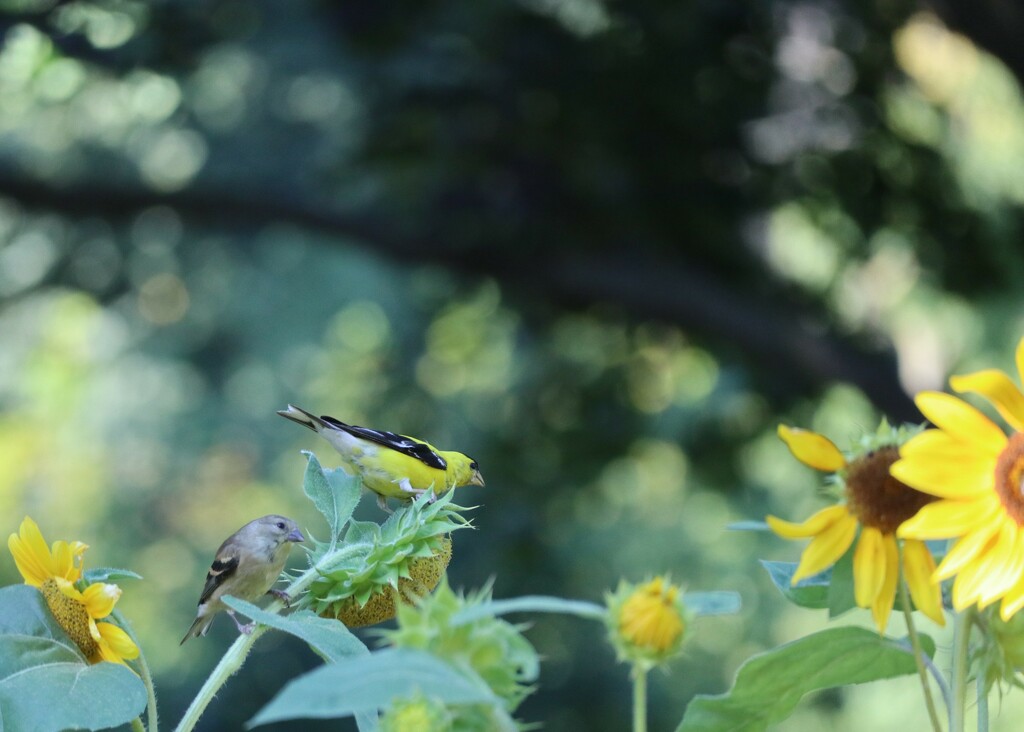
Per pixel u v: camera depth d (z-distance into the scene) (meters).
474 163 14.65
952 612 2.63
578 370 18.48
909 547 2.36
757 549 24.59
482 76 13.98
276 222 17.11
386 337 24.67
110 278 23.36
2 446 27.36
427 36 14.09
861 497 2.35
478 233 15.52
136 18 13.93
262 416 31.52
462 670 1.98
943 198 14.85
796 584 2.71
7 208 19.83
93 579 2.71
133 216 17.92
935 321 16.53
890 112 14.61
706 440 17.81
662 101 14.27
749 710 2.55
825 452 2.38
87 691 2.45
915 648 2.34
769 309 15.91
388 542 2.82
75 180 17.72
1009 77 15.05
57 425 28.75
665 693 20.77
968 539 2.19
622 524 24.38
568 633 20.22
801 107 14.68
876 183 14.77
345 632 2.47
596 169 14.70
